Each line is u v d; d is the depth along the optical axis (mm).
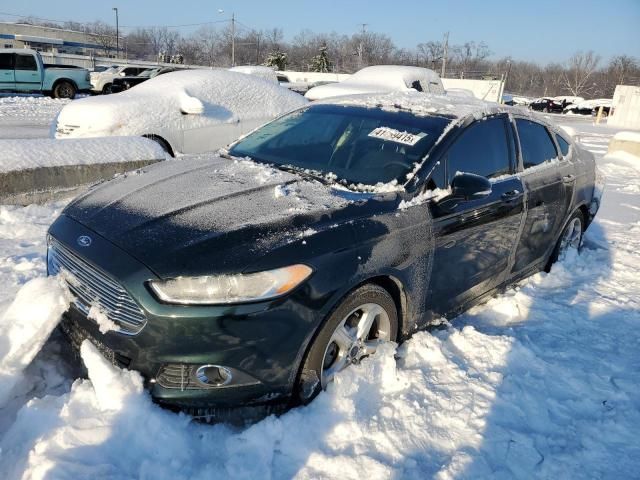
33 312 2645
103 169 6020
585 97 81062
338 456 2371
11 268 4074
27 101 19750
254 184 3059
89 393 2502
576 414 2869
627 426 2799
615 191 9617
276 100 8547
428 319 3320
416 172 3148
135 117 7109
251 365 2377
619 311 4184
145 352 2334
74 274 2621
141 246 2426
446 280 3318
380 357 2904
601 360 3406
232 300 2299
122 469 2191
